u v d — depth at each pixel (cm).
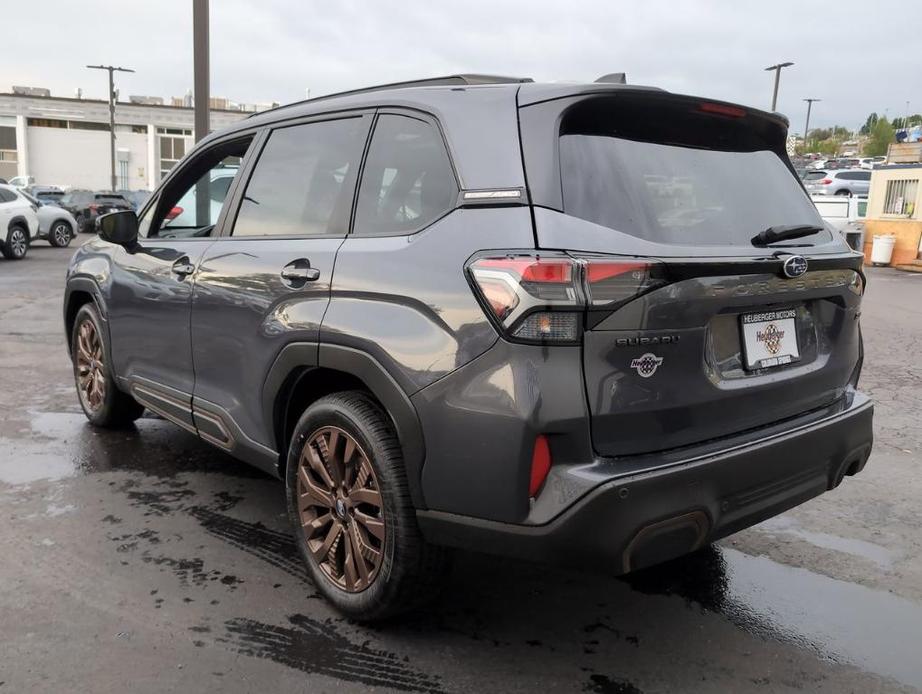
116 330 437
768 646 279
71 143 6231
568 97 247
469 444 233
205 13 926
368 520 272
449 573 268
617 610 301
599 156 248
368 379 261
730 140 292
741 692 252
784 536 375
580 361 222
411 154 278
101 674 252
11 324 902
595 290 219
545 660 267
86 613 289
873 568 343
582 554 224
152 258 398
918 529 385
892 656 275
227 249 341
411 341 247
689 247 242
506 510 229
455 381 235
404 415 249
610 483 220
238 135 370
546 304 217
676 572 334
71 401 575
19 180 5431
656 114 268
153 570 323
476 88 270
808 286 275
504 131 252
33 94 6425
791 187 305
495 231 237
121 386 447
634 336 227
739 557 351
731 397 253
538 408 220
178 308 368
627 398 228
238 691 246
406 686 251
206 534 359
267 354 306
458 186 254
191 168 405
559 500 223
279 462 319
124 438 491
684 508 232
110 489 409
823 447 277
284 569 327
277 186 334
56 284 1305
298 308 290
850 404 301
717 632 288
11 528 360
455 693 248
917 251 1989
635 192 246
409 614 293
